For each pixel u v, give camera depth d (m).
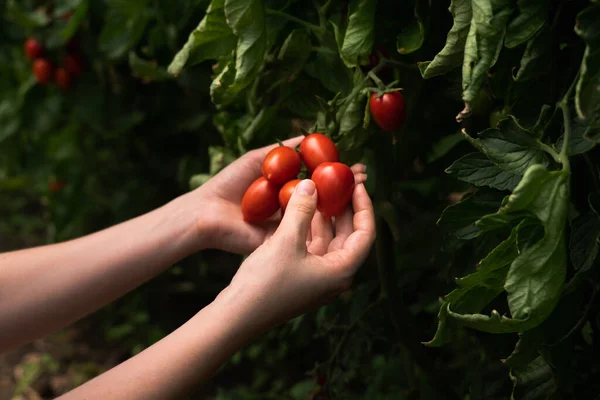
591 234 0.93
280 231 1.01
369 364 1.34
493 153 0.94
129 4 1.44
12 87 1.79
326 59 1.15
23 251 1.15
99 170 1.95
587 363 0.97
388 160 1.24
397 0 1.08
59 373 1.88
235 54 1.09
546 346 0.94
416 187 1.35
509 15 0.94
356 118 1.11
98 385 0.96
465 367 1.31
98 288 1.15
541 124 0.93
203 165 1.63
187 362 0.97
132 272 1.16
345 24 1.12
